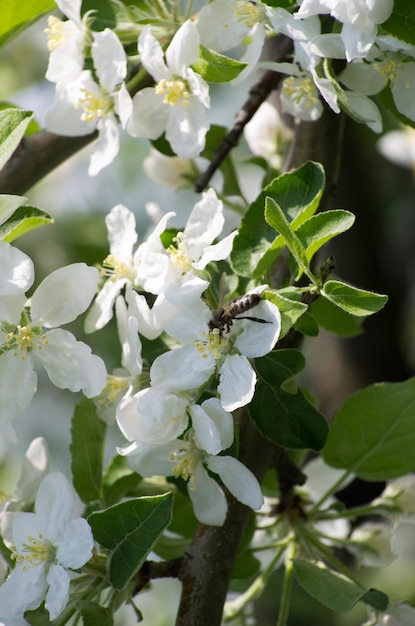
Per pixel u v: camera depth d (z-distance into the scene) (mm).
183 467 690
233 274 710
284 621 749
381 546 804
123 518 674
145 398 680
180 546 743
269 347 670
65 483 691
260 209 708
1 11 772
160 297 684
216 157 774
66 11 729
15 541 690
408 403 756
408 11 691
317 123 751
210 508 695
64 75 738
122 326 708
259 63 719
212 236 690
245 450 716
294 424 701
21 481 736
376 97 762
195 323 682
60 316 695
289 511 764
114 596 697
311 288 672
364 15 686
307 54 704
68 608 691
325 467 811
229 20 717
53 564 685
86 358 694
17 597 685
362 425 760
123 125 718
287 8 702
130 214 720
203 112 718
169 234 737
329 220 677
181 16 734
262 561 809
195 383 678
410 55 712
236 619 771
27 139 775
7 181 771
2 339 695
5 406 695
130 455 698
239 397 672
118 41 716
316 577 711
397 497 786
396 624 749
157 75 713
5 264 677
